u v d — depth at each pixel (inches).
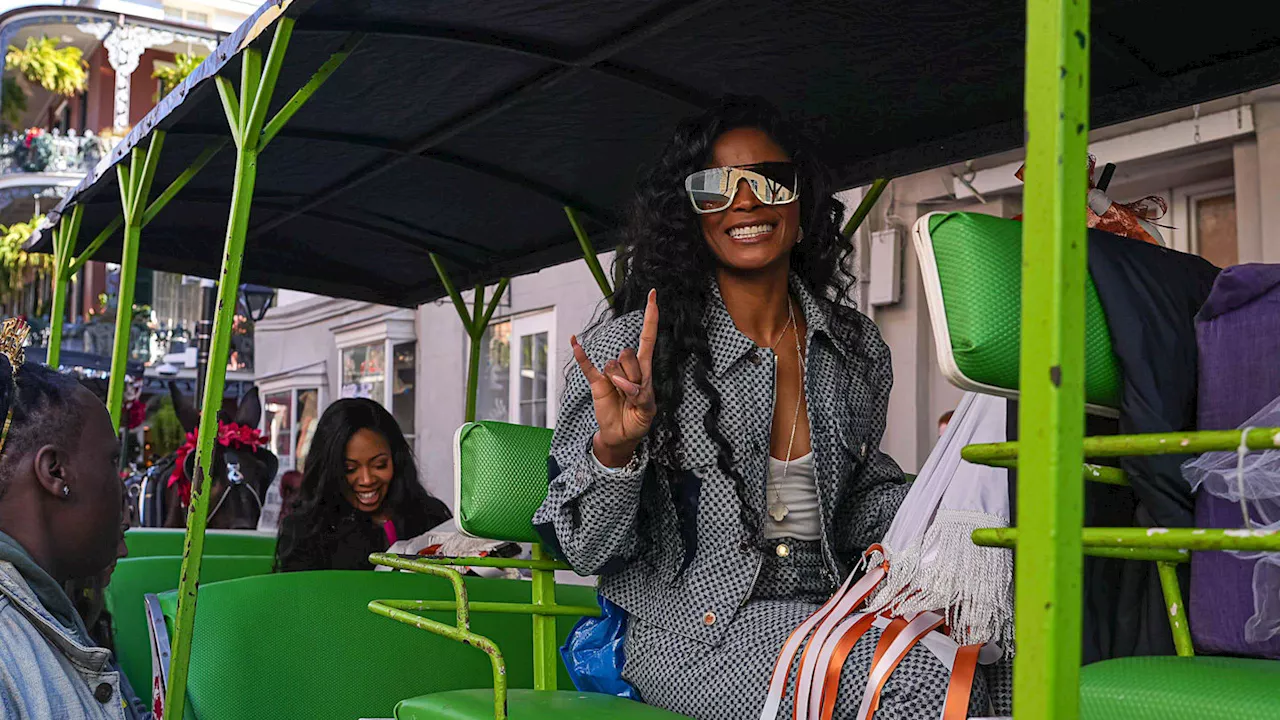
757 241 82.0
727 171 80.6
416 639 121.0
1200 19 100.8
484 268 201.0
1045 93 37.8
